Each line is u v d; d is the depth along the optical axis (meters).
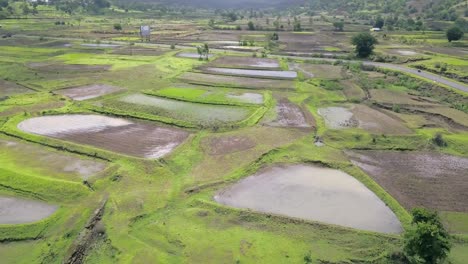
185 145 50.81
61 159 46.81
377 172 44.66
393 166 46.09
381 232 33.94
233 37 155.00
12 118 59.22
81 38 144.62
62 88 76.81
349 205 38.25
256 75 89.56
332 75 89.50
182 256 30.55
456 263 29.94
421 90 78.62
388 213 36.97
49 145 50.38
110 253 31.03
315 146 51.41
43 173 42.94
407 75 88.38
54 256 30.73
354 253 31.02
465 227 34.56
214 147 50.47
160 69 93.75
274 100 70.81
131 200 37.84
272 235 33.12
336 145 51.66
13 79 82.75
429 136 53.53
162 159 46.38
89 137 53.31
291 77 88.00
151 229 33.78
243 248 31.39
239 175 43.28
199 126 57.59
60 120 59.78
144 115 61.72
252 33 167.38
